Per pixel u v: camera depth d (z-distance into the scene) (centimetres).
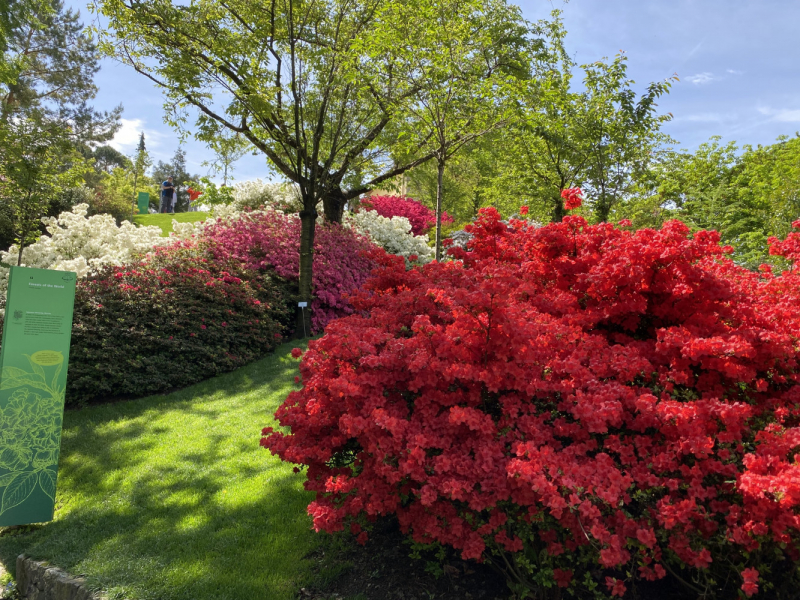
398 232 1432
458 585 255
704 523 206
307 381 301
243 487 378
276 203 1327
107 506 363
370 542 297
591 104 983
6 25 770
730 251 396
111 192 2156
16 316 345
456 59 674
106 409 564
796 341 269
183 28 798
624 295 295
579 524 204
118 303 644
